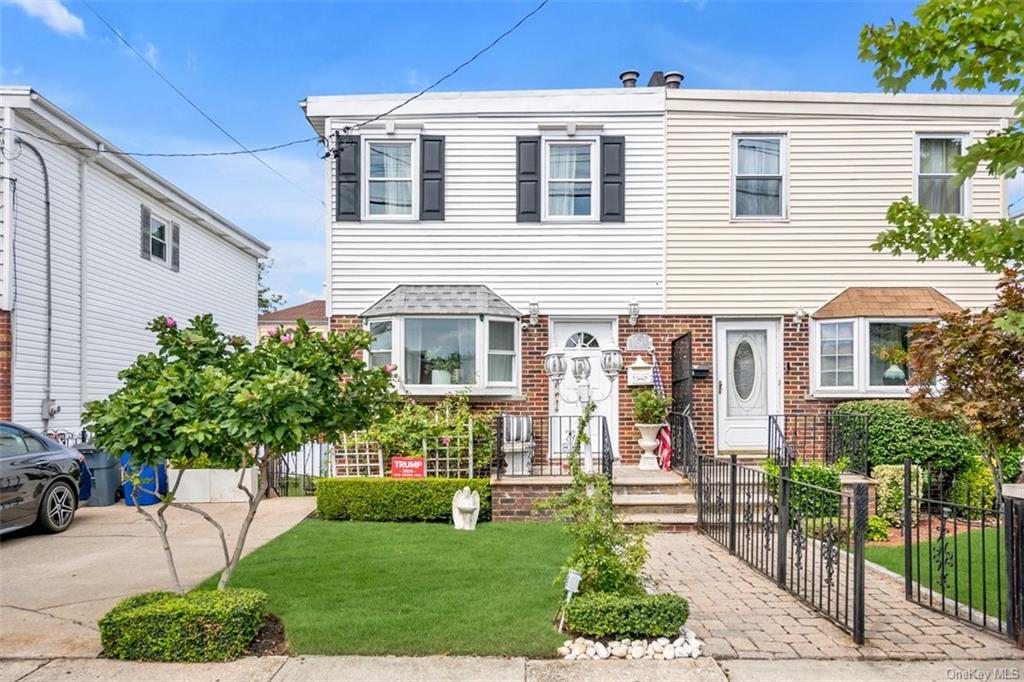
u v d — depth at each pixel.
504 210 10.96
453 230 10.94
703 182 10.96
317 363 5.01
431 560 6.57
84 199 12.25
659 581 6.10
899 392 10.28
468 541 7.45
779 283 10.90
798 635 4.75
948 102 10.89
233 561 4.92
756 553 6.85
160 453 4.57
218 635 4.30
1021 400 4.78
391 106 10.95
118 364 13.41
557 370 8.50
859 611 4.58
